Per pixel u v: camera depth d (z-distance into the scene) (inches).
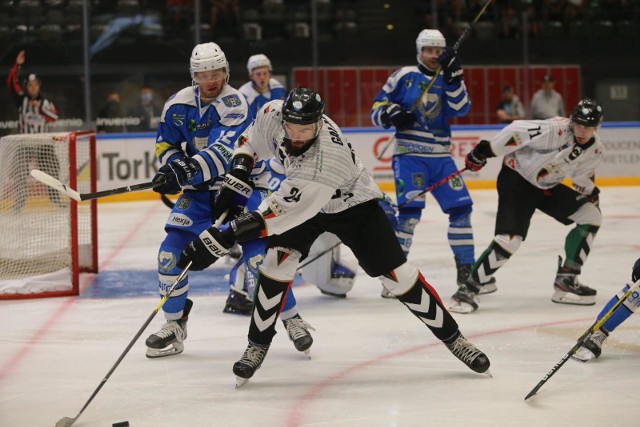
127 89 685.9
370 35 729.0
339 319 281.4
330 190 188.1
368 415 188.1
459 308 285.7
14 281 343.0
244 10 721.6
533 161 275.4
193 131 237.3
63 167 345.7
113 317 291.1
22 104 633.6
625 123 647.1
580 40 723.4
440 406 193.2
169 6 697.0
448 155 324.5
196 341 256.5
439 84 321.4
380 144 637.3
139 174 622.5
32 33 668.1
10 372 227.1
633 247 409.1
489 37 722.2
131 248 439.2
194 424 184.4
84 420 188.1
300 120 178.2
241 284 290.0
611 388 205.0
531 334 257.9
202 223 237.5
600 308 292.2
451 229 319.3
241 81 710.5
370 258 205.5
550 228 474.6
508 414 187.2
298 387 209.6
